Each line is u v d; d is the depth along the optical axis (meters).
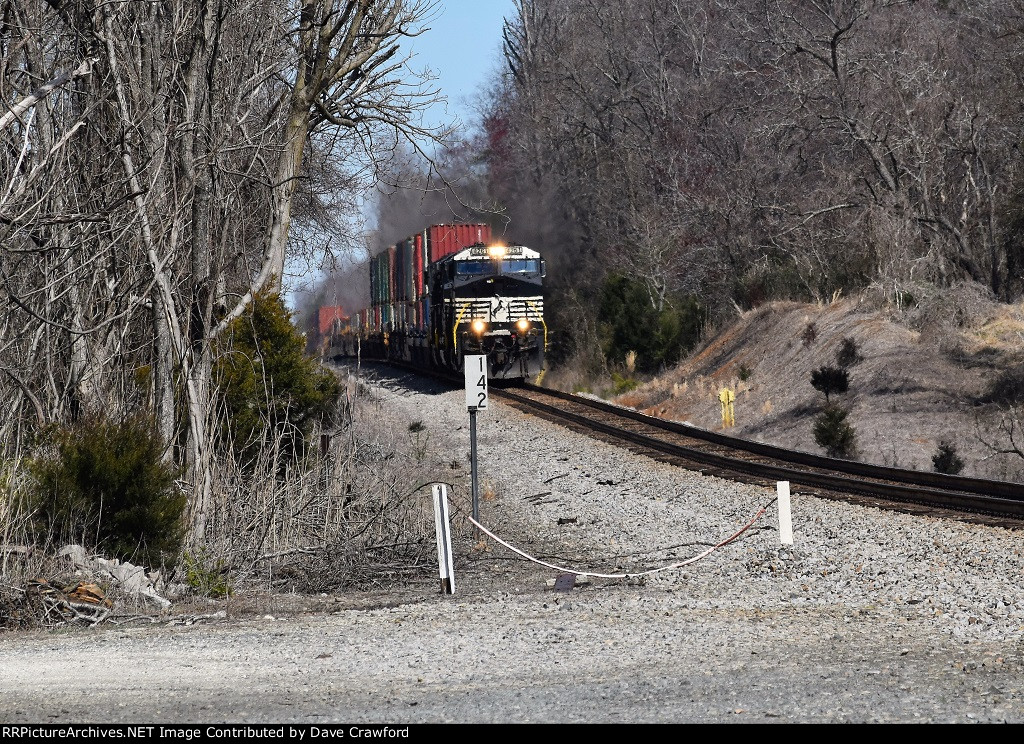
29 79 60.09
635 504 71.81
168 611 45.94
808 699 24.91
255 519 58.88
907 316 122.94
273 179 73.25
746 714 23.78
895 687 25.94
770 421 116.81
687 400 141.38
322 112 77.88
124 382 67.94
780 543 53.34
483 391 65.06
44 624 42.50
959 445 93.00
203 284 63.84
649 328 172.00
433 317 159.88
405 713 24.86
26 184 52.00
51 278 61.16
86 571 47.78
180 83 64.38
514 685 27.98
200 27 63.84
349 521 60.78
